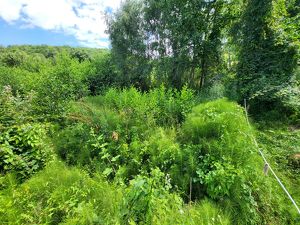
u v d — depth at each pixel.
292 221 3.13
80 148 4.74
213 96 7.90
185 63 10.68
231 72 9.12
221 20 10.52
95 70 14.03
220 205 3.23
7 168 3.48
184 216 2.75
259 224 3.08
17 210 2.72
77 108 6.48
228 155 3.80
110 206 2.84
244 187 3.24
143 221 2.48
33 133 3.97
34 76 9.93
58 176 3.46
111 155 4.49
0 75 11.81
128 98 7.21
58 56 13.18
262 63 7.86
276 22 7.76
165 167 4.02
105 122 5.14
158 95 7.19
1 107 4.88
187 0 10.27
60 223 2.55
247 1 8.64
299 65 7.55
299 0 8.42
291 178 3.98
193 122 4.75
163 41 11.75
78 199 2.97
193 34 10.13
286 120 6.52
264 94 6.98
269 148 4.82
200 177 3.64
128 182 3.91
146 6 11.94
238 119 4.77
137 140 4.84
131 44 12.53
